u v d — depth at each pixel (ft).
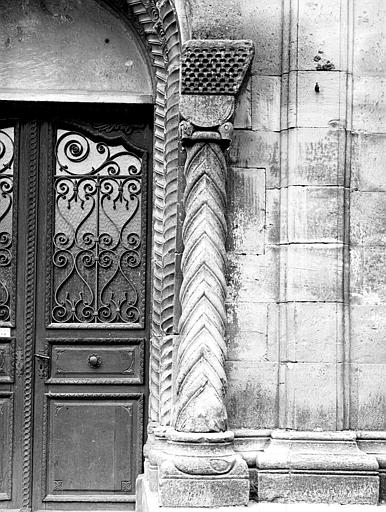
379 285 18.74
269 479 17.79
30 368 20.43
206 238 18.20
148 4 19.40
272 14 19.12
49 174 20.74
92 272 20.71
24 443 20.27
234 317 18.66
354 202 18.86
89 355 20.58
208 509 17.26
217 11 18.95
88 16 20.75
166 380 18.84
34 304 20.56
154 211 19.60
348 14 19.13
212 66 18.20
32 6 20.75
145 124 20.81
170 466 17.40
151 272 20.42
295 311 18.39
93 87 20.70
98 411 20.45
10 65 20.67
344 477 17.76
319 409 18.24
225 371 18.28
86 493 20.30
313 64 18.89
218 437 17.58
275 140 18.99
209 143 18.40
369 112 19.03
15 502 20.18
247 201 18.86
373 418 18.49
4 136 20.81
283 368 18.51
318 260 18.49
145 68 20.67
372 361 18.61
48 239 20.66
